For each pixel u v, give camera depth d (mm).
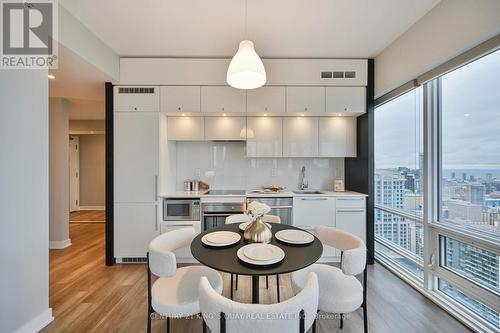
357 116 3291
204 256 1351
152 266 1430
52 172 3604
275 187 3461
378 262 3051
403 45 2471
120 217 2973
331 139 3287
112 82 2955
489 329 1712
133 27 2346
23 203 1659
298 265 1236
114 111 2980
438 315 1961
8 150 1562
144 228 2977
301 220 3057
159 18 2205
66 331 1768
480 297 1768
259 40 2611
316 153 3277
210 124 3244
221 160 3680
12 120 1588
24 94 1672
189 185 3447
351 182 3494
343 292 1482
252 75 1812
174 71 3006
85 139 6465
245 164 3684
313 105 3068
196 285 1534
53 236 3566
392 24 2311
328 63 3055
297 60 3043
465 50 1818
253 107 3064
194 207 3014
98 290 2352
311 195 3057
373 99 3076
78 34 2221
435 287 2230
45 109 1835
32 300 1724
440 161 2186
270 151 3273
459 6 1810
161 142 3055
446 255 2129
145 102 2996
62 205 3604
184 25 2320
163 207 3039
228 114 3188
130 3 1994
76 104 4246
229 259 1310
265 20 2244
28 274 1695
